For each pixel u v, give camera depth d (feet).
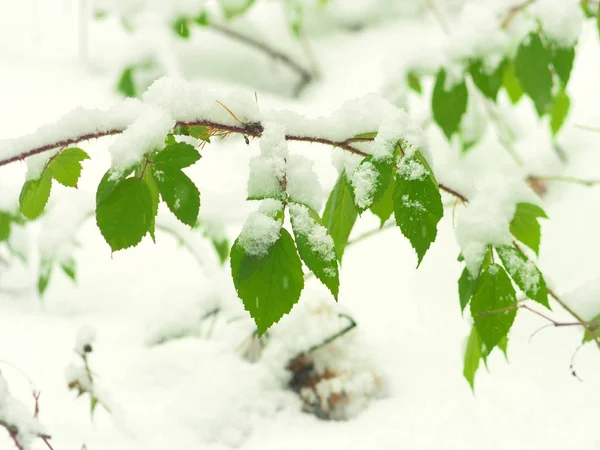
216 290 5.51
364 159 4.54
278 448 4.91
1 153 4.53
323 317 5.27
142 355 5.29
